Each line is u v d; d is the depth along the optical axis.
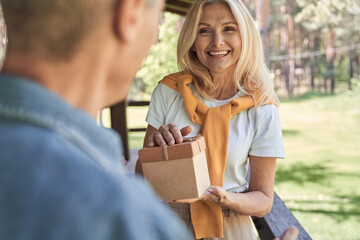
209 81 1.92
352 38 34.06
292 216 1.94
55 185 0.42
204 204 1.77
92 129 0.49
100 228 0.42
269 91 1.89
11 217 0.41
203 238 1.76
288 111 24.38
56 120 0.46
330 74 33.72
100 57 0.51
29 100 0.46
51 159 0.43
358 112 21.23
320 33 36.81
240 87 1.88
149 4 0.56
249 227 1.83
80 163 0.44
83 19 0.49
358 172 10.81
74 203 0.41
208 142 1.81
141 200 0.48
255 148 1.84
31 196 0.41
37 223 0.41
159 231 0.47
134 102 5.93
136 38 0.55
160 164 1.49
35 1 0.48
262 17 19.59
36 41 0.49
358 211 7.75
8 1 0.50
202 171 1.58
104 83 0.55
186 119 1.93
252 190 1.83
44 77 0.49
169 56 13.06
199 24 1.86
